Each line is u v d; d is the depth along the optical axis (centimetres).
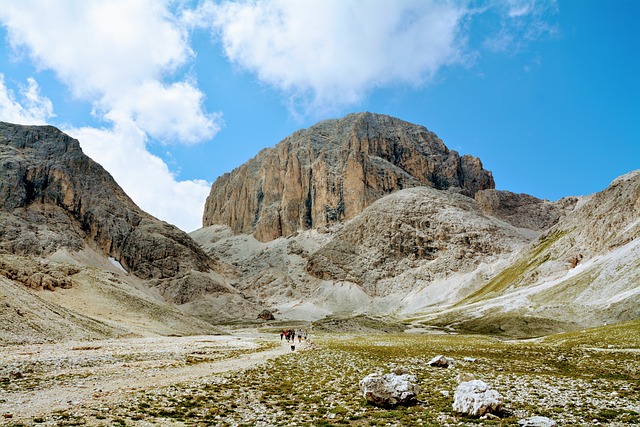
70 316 9531
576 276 16862
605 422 2559
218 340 10994
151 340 9700
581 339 7531
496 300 19675
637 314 11562
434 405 3031
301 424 2606
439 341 10206
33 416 2584
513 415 2722
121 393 3388
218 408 3003
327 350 7175
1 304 7825
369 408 2986
